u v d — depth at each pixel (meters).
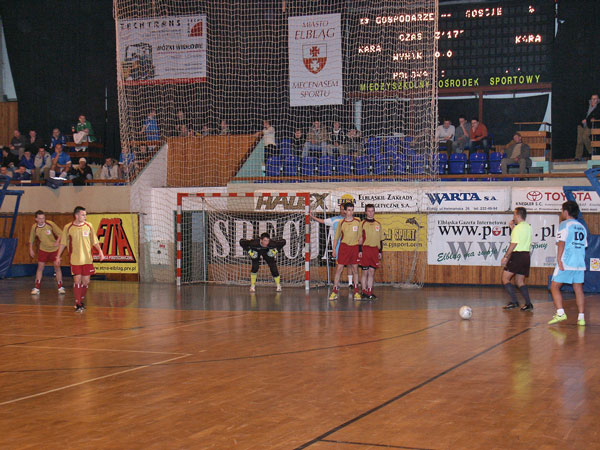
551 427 4.70
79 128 23.22
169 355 7.73
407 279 17.47
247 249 15.93
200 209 18.61
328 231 17.83
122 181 19.62
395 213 17.50
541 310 11.98
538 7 21.05
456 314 11.49
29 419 5.04
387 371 6.73
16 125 25.62
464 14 21.69
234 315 11.51
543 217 16.58
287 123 22.31
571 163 19.67
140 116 21.55
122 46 21.44
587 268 15.10
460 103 22.30
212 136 19.48
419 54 20.38
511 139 22.00
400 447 4.28
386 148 19.06
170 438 4.52
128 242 18.94
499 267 16.83
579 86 21.03
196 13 22.12
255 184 18.52
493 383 6.12
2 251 19.41
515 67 21.38
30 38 25.17
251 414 5.12
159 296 14.82
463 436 4.50
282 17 22.06
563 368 6.79
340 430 4.67
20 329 9.91
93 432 4.68
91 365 7.16
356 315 11.45
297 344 8.45
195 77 21.30
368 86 21.17
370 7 21.08
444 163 19.22
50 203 19.97
